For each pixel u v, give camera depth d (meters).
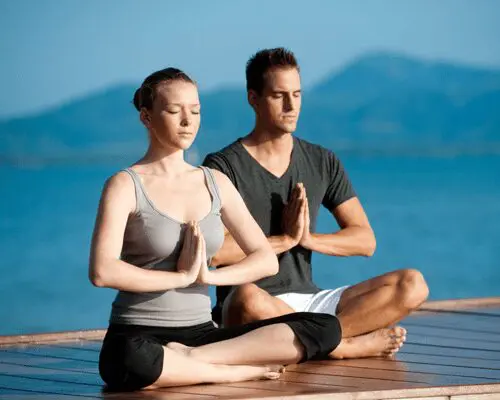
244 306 6.92
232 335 6.31
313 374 6.44
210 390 5.96
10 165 116.56
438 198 43.78
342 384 6.08
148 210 6.16
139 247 6.18
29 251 28.91
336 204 7.80
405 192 47.19
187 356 6.11
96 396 5.90
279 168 7.49
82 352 7.58
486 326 8.43
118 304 6.27
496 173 65.25
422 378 6.27
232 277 6.34
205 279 6.19
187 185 6.32
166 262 6.20
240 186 7.38
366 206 40.28
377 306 7.12
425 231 32.50
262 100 7.38
